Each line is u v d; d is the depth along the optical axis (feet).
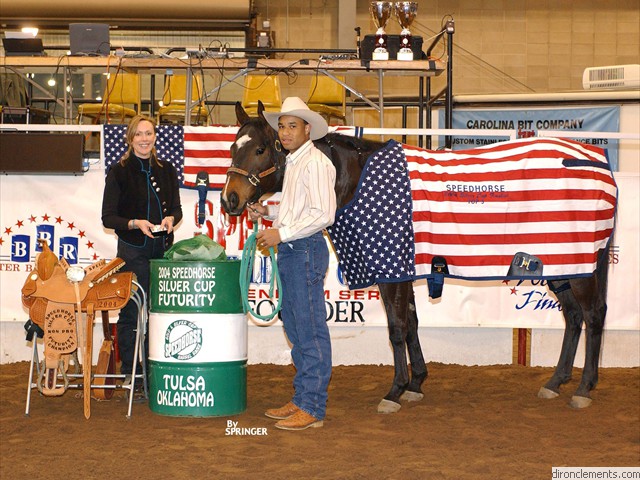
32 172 22.07
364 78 42.24
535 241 17.85
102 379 17.72
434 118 33.22
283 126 15.39
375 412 17.52
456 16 43.96
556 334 24.00
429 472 12.74
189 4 39.60
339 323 23.32
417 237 17.71
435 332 23.94
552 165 17.94
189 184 22.24
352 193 17.12
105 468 12.85
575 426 16.31
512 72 44.01
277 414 16.58
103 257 22.89
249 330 23.68
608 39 43.96
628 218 23.43
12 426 15.75
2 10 39.47
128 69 28.37
